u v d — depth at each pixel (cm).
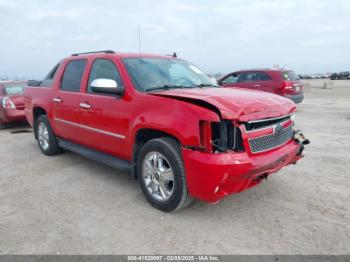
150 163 338
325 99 1750
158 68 406
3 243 275
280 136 329
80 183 425
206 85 419
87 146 461
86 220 315
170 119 299
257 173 283
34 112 588
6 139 744
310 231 287
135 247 266
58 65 529
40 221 315
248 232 287
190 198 310
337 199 356
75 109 448
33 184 423
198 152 279
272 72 1077
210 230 292
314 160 510
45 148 569
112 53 414
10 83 905
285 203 348
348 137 690
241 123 282
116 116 370
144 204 352
